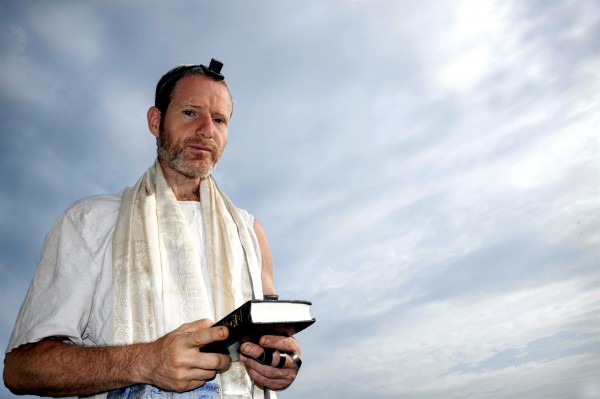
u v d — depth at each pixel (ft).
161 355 3.06
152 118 5.32
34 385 3.31
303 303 3.39
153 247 4.23
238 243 4.87
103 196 4.64
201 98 4.94
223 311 4.30
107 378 3.18
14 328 3.78
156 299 3.99
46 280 3.90
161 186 4.78
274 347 3.54
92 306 4.03
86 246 4.12
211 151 4.91
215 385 3.89
